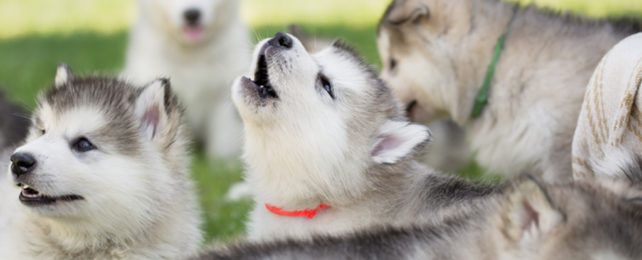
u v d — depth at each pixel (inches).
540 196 76.2
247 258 79.0
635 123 83.9
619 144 84.2
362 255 78.5
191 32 122.1
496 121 99.7
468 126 102.0
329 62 91.5
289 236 82.0
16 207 89.8
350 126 90.6
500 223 77.2
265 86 89.9
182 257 83.7
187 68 123.9
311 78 89.9
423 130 90.4
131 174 89.2
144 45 125.1
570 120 96.3
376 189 90.4
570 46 98.0
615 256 75.0
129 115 90.6
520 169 99.1
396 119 92.2
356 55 94.1
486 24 99.7
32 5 271.3
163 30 123.2
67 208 87.6
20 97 130.7
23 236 89.1
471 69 99.8
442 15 100.0
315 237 80.7
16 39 200.8
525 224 76.8
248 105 89.2
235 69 124.4
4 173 94.1
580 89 96.5
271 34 101.2
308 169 89.7
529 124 97.6
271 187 91.3
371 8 238.1
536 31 99.0
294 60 89.5
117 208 88.7
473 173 109.2
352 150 90.3
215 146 124.6
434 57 100.5
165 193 90.7
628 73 84.0
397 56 102.0
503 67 98.9
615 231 75.7
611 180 80.9
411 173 92.0
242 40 126.1
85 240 89.3
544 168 97.6
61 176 86.9
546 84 97.3
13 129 103.2
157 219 90.2
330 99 90.3
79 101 89.8
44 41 194.7
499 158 100.3
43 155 86.8
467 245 78.3
